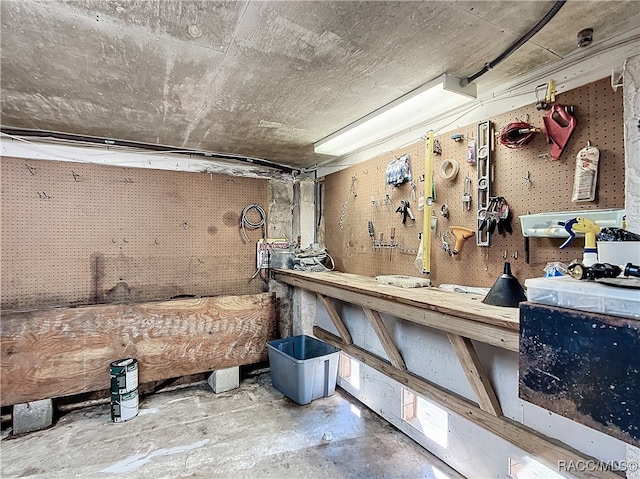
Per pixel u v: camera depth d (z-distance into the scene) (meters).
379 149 2.65
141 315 2.76
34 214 2.58
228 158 3.27
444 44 1.36
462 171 1.94
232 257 3.34
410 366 2.21
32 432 2.36
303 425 2.41
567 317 0.93
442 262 2.07
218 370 3.01
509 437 1.55
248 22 1.21
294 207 3.66
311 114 2.14
